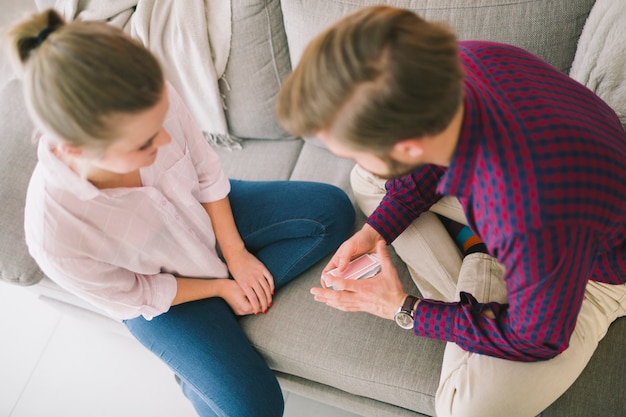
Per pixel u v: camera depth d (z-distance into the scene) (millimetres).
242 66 1424
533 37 1129
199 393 1135
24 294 1871
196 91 1458
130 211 984
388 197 1153
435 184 1100
